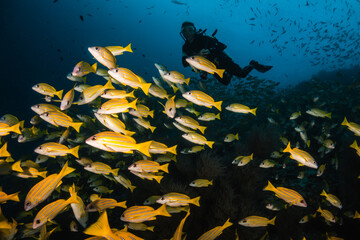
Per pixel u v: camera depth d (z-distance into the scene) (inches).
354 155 188.1
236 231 132.4
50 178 82.2
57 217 202.4
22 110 842.2
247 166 187.2
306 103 330.6
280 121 301.6
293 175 216.7
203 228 151.4
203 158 179.0
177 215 148.9
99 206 111.3
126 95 131.2
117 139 88.0
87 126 208.4
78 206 108.5
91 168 137.1
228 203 149.3
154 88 177.3
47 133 200.1
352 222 154.9
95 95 132.6
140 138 228.1
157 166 119.8
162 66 191.0
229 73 252.4
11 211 253.8
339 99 317.4
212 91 347.3
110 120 119.0
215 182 179.8
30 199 77.3
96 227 56.5
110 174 163.6
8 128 114.9
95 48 121.0
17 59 1406.3
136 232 151.2
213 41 245.4
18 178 243.3
